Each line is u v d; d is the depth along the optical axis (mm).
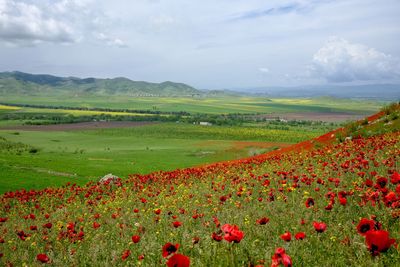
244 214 10234
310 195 11328
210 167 29906
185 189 20062
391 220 7125
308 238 6996
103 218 14742
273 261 4344
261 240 7598
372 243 3982
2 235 13898
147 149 132875
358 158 14281
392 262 4992
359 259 5375
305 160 21734
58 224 12945
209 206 13109
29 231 13680
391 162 13445
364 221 4836
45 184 50500
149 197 19484
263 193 13242
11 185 48719
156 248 8211
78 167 71938
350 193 9469
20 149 130250
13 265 9320
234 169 25875
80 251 9500
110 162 89125
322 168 16578
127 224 12227
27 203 26188
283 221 8812
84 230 12461
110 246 9672
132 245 9023
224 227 5176
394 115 31641
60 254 9461
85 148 140000
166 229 10367
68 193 29406
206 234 8656
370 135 29984
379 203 8133
